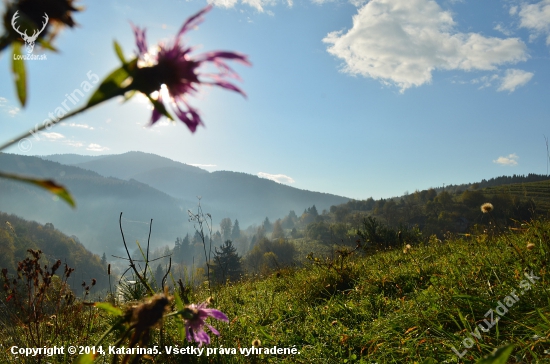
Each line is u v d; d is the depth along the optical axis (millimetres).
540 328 2357
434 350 2533
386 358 2688
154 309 973
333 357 2885
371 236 8664
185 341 2576
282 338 3293
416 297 3535
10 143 494
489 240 5125
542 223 4270
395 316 3217
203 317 1130
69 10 520
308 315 3812
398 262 5395
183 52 614
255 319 3773
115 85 582
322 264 5414
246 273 7586
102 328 3295
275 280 5988
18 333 3033
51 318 3125
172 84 603
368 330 3133
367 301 3807
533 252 3547
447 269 3973
